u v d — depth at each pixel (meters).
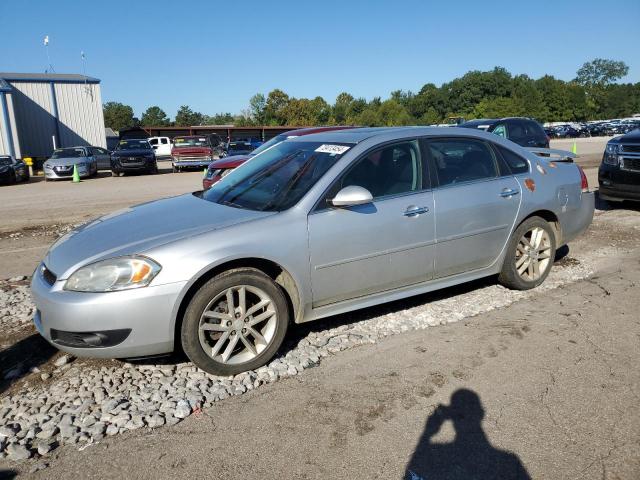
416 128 4.51
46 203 13.44
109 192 15.97
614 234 7.47
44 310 3.36
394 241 4.08
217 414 3.12
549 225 5.10
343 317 4.54
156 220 3.87
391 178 4.17
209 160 24.70
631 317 4.40
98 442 2.87
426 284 4.42
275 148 4.88
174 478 2.58
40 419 3.09
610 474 2.56
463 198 4.44
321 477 2.58
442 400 3.21
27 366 3.79
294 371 3.60
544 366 3.60
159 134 48.31
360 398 3.26
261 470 2.63
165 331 3.32
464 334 4.14
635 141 8.52
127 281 3.25
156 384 3.47
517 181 4.83
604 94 124.00
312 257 3.74
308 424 3.00
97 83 34.06
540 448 2.76
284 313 3.68
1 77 31.16
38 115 32.56
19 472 2.65
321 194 3.82
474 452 2.74
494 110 100.38
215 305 3.49
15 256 7.33
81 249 3.57
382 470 2.62
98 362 3.80
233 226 3.58
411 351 3.87
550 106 104.44
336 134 4.58
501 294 4.99
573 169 5.42
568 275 5.54
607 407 3.11
